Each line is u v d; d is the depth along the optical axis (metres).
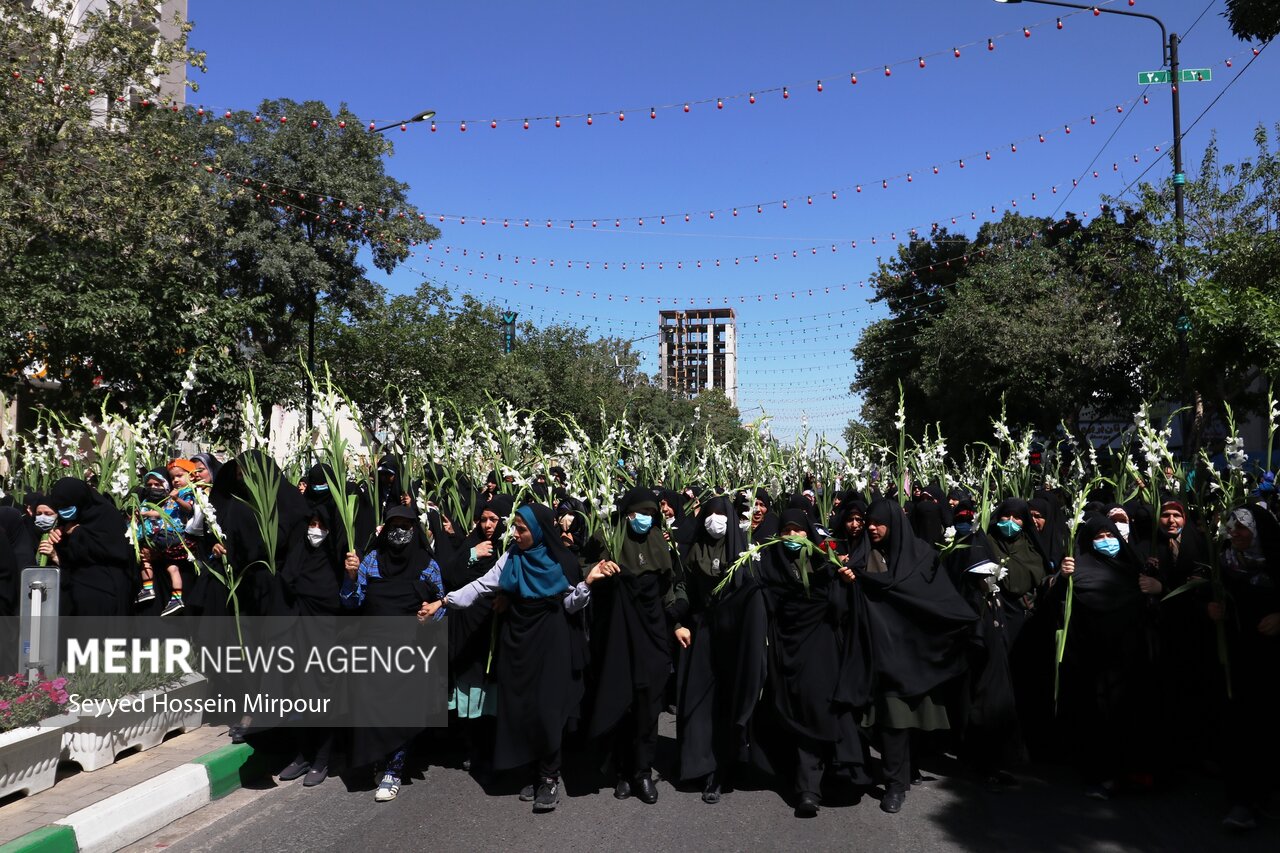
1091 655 5.44
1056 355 19.84
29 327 11.90
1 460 11.96
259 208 20.62
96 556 6.29
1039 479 10.16
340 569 5.66
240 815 5.20
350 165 21.30
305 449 8.58
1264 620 4.67
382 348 22.59
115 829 4.68
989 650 5.54
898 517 5.50
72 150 14.05
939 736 6.47
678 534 6.51
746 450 9.14
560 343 33.81
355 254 22.12
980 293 21.08
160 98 17.61
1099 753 5.39
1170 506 5.88
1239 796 4.80
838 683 5.18
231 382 14.28
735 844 4.75
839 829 4.96
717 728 5.50
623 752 5.52
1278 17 10.81
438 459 7.89
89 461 9.09
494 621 5.68
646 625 5.48
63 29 14.63
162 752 5.78
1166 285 13.72
